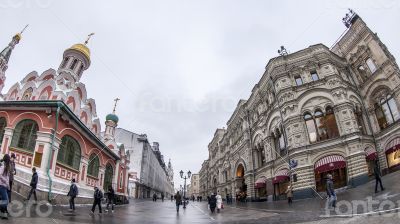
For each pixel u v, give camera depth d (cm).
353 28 3228
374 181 2231
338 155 2538
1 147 1769
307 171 2594
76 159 2180
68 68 3153
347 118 2591
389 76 2772
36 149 1714
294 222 1079
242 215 1669
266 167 3309
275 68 3148
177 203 2003
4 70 3656
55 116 1812
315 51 3028
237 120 4619
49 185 1662
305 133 2747
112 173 3156
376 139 2795
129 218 1421
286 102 2911
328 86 2819
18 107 1867
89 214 1420
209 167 7569
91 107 3173
